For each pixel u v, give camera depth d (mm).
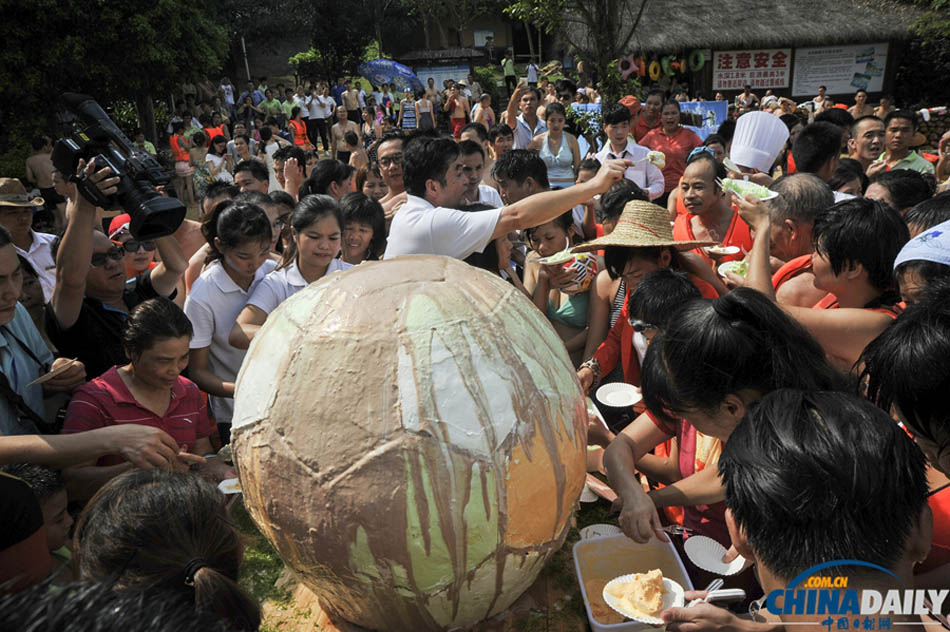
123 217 4270
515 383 1395
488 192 4438
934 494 1397
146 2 13281
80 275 2490
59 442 1911
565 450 1456
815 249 2008
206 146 12023
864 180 4113
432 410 1313
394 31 30484
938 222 2176
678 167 6262
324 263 2871
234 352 2910
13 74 12328
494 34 33312
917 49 17297
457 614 1479
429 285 1474
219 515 1349
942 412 1218
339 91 21609
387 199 4488
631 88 12086
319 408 1345
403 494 1296
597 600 1659
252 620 1214
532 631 1622
